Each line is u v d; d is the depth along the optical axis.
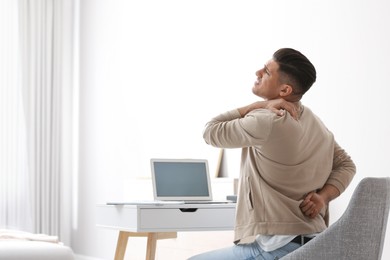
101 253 6.46
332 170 2.64
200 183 3.28
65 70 6.95
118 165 6.25
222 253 2.46
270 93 2.50
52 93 6.80
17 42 6.60
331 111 4.13
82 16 6.89
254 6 4.79
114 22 6.45
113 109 6.37
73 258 2.98
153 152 5.76
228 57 5.00
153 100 5.81
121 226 2.88
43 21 6.76
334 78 4.12
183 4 5.53
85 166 6.75
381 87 3.82
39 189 6.66
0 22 6.53
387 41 3.80
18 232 3.45
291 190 2.40
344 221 2.15
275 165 2.38
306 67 2.45
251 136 2.34
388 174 3.75
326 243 2.17
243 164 2.51
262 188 2.40
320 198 2.42
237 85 4.90
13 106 6.55
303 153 2.42
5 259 2.82
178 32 5.57
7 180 6.48
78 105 6.88
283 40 4.52
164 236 3.40
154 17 5.88
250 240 2.60
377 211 2.14
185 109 5.41
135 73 6.09
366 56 3.92
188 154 5.30
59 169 6.81
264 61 4.68
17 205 6.52
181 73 5.49
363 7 3.96
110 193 6.36
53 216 6.73
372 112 3.86
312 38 4.30
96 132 6.61
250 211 2.41
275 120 2.32
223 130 2.42
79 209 6.80
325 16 4.21
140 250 5.24
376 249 2.15
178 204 2.90
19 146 6.56
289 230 2.34
